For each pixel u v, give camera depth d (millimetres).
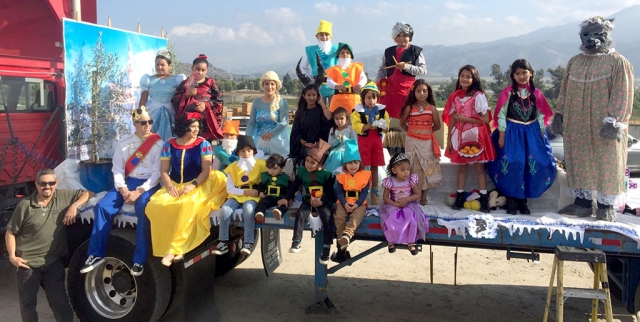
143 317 4457
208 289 4859
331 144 4977
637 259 4379
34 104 6145
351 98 5379
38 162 6035
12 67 5852
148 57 7398
